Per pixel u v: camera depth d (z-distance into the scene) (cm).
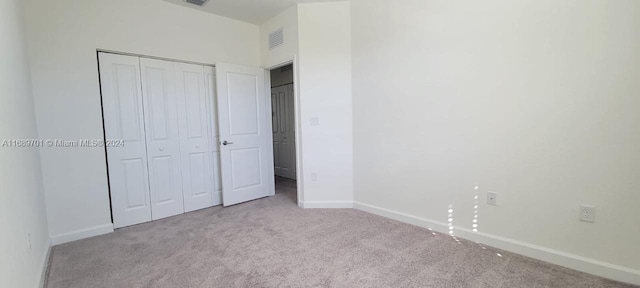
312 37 329
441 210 261
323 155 341
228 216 322
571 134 189
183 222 306
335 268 200
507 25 211
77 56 262
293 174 536
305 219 305
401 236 254
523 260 206
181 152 337
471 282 179
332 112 336
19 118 178
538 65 199
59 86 254
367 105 315
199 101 350
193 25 335
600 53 175
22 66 205
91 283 188
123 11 287
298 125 345
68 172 260
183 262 214
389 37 288
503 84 215
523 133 208
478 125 231
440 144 256
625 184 173
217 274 196
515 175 214
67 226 260
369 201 325
